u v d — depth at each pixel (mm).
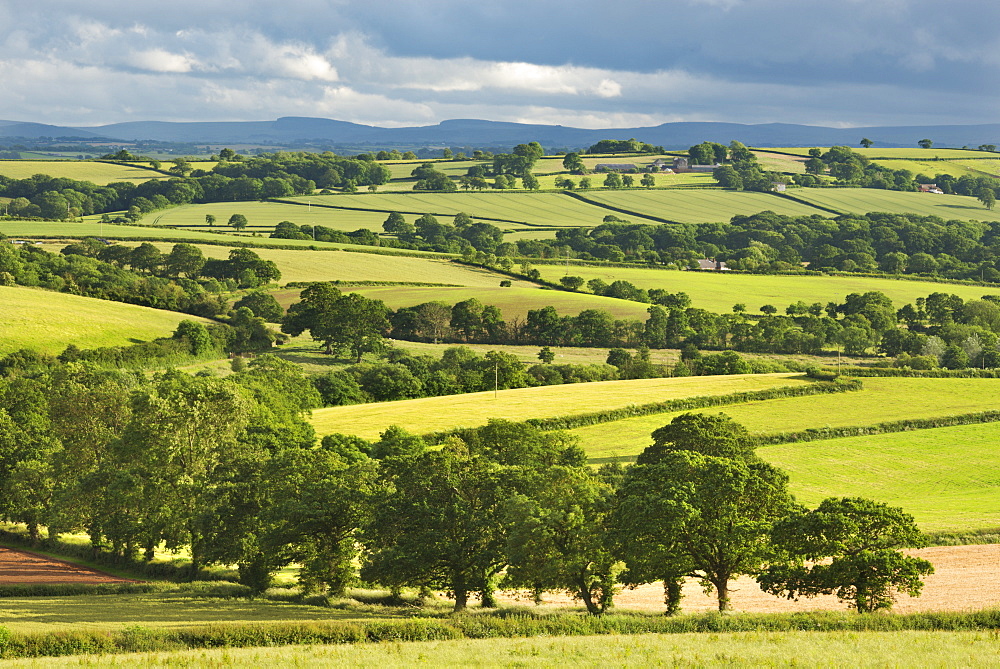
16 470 102000
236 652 46375
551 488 68625
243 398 102875
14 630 51812
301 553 73750
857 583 56906
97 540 92500
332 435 118812
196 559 85250
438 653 45219
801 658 42688
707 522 61562
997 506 109062
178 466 89750
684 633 50750
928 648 44562
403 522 69688
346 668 42312
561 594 76062
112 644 48781
